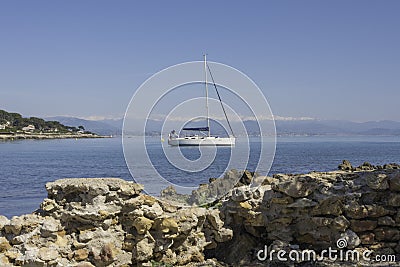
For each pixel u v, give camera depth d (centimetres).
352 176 1081
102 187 966
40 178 3622
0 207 2027
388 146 8394
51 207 976
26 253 894
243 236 1091
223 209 1119
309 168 3105
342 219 1027
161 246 976
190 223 1004
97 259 916
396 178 1029
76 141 14000
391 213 1027
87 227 947
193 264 1009
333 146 8000
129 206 970
